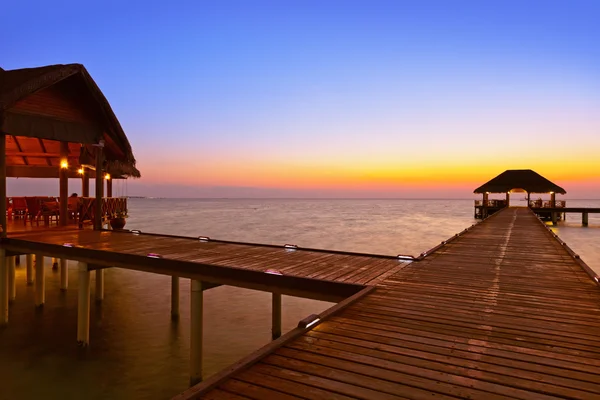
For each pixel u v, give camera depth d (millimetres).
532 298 6047
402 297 6062
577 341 4246
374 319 4949
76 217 17469
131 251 9828
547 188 46594
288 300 13734
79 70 12742
